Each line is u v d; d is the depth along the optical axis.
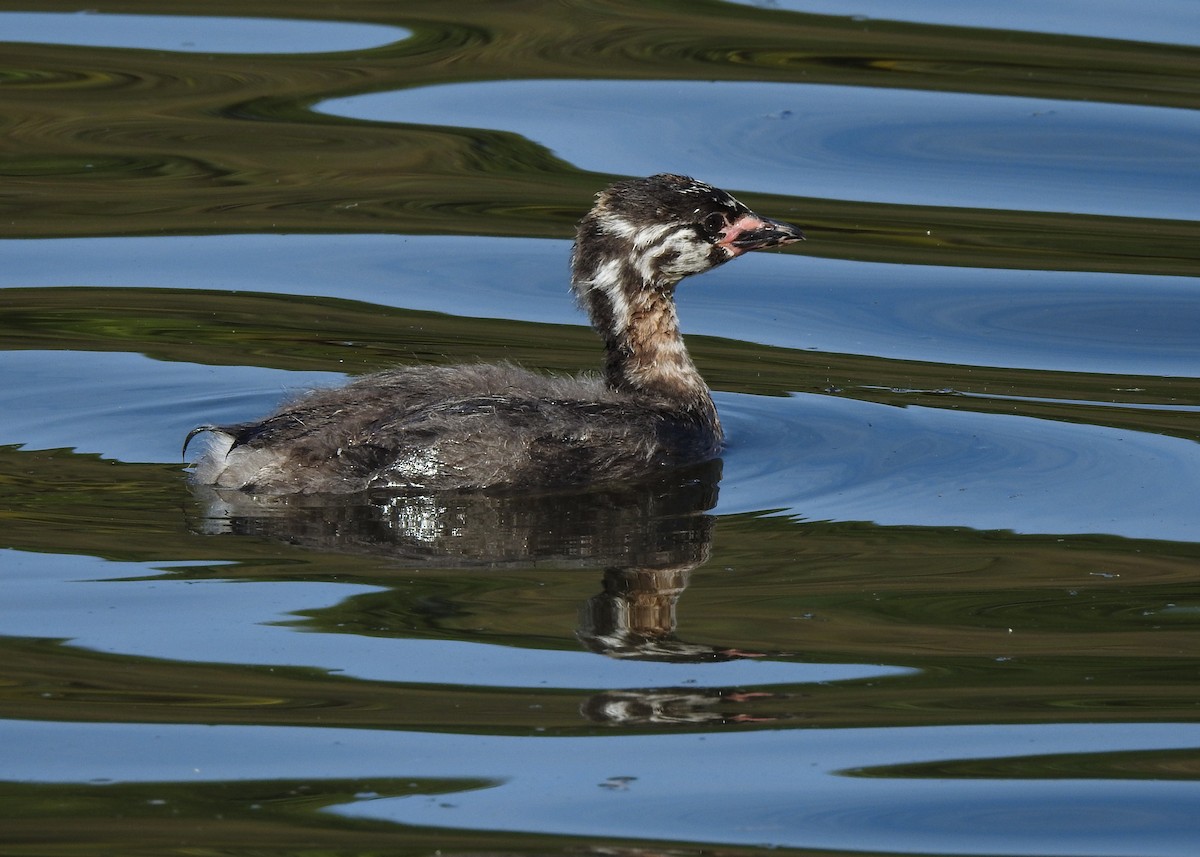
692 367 16.77
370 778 10.30
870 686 11.45
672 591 12.84
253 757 10.51
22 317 18.80
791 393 17.59
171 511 14.03
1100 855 9.74
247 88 24.69
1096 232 21.58
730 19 27.39
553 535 13.83
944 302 20.19
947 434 16.41
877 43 26.34
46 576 12.73
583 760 10.58
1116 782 10.41
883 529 14.14
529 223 21.83
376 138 23.36
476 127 23.72
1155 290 20.31
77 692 11.19
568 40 26.55
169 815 9.89
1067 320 19.66
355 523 13.94
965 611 12.58
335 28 26.88
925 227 21.70
